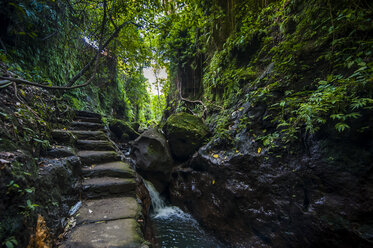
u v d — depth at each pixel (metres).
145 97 13.45
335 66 1.98
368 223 1.46
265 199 2.38
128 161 4.39
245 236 2.71
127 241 1.63
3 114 1.64
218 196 3.15
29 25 3.32
